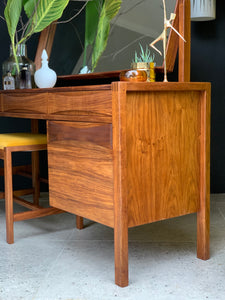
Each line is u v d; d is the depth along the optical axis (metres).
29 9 2.55
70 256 1.80
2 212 2.52
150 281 1.55
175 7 1.93
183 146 1.67
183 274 1.61
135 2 2.18
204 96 1.70
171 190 1.65
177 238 2.01
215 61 2.71
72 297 1.44
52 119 1.83
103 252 1.84
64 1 2.31
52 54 2.66
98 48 2.39
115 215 1.50
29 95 2.00
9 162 1.98
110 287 1.51
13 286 1.53
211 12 2.49
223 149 2.77
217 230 2.13
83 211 1.67
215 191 2.82
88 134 1.60
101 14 2.37
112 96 1.45
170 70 2.00
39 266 1.70
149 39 2.11
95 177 1.58
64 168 1.75
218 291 1.47
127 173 1.50
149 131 1.55
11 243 1.98
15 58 2.39
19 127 2.91
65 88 1.71
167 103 1.60
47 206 2.63
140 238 2.02
